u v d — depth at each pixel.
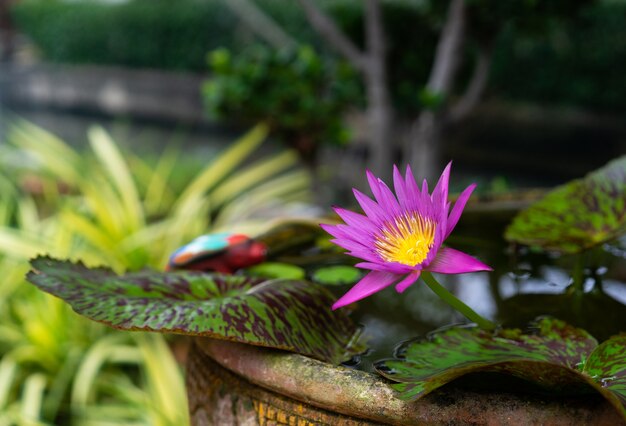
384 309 0.95
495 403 0.62
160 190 3.70
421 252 0.67
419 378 0.67
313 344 0.77
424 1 3.40
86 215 3.06
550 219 1.05
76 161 3.47
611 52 6.05
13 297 2.46
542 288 1.03
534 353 0.74
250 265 1.05
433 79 3.09
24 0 14.12
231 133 9.43
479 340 0.78
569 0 2.84
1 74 13.90
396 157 4.53
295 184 3.57
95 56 12.01
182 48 10.29
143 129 10.33
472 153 6.79
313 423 0.70
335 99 3.28
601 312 0.93
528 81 6.57
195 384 0.86
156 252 2.69
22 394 2.23
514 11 2.82
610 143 6.03
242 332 0.72
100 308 0.75
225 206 3.65
